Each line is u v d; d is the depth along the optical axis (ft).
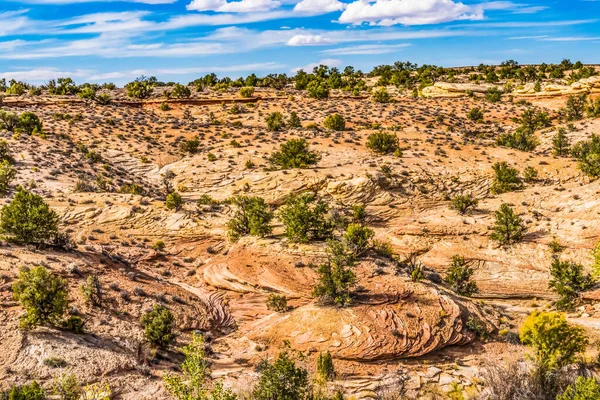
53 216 128.36
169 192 198.70
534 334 91.35
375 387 92.63
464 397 91.04
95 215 160.56
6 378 79.05
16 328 90.17
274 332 108.47
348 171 200.23
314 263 132.05
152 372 89.45
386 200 189.06
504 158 224.33
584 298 132.36
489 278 150.10
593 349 105.91
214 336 111.14
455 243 164.14
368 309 111.96
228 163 217.97
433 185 198.39
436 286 127.75
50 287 92.94
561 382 85.51
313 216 142.72
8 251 117.50
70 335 92.43
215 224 161.79
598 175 200.64
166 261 145.07
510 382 85.92
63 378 75.41
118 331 99.14
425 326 109.09
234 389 86.12
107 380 83.71
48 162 205.67
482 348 108.88
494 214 174.29
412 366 100.94
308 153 212.84
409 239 167.53
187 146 240.73
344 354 100.73
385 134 233.14
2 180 169.68
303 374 80.84
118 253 141.59
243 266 134.72
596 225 158.30
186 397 66.59
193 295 124.88
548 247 157.17
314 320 109.09
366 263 130.93
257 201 155.53
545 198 185.16
